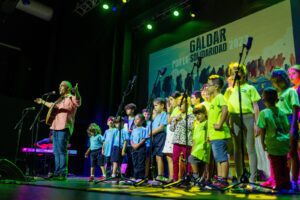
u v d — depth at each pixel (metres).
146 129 4.66
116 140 5.13
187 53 6.79
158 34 7.65
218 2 6.38
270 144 2.86
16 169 3.60
